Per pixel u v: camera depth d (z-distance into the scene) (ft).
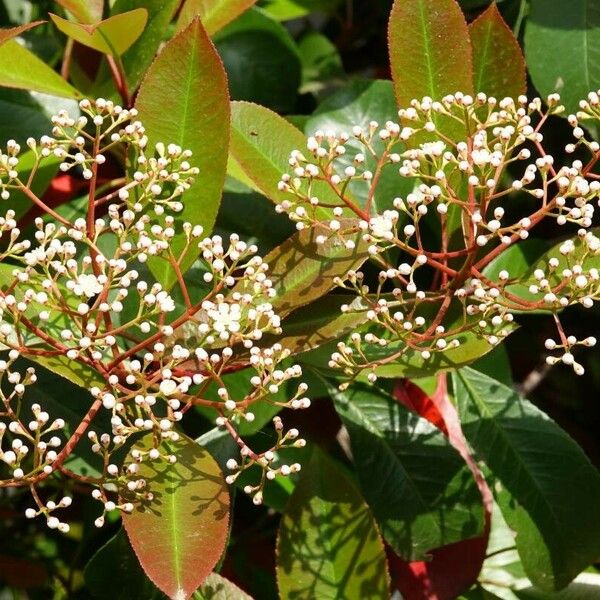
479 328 2.32
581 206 2.28
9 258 2.64
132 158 2.41
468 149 2.35
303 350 2.35
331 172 2.33
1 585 2.92
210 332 2.28
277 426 2.28
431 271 2.73
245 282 2.29
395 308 2.40
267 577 2.77
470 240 2.31
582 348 3.07
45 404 2.53
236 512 2.79
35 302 2.31
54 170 2.62
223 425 2.39
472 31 2.52
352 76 3.08
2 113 2.71
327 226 2.35
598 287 2.29
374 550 2.43
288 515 2.44
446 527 2.48
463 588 2.51
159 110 2.40
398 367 2.39
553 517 2.50
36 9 2.94
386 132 2.31
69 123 2.33
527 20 2.67
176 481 2.30
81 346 2.23
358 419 2.54
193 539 2.27
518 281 2.38
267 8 3.01
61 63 2.88
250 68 2.91
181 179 2.40
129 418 2.39
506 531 2.67
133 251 2.42
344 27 3.12
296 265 2.35
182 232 2.41
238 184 2.67
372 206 2.61
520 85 2.52
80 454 2.50
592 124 2.62
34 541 2.93
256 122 2.48
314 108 2.97
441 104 2.41
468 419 2.54
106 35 2.59
